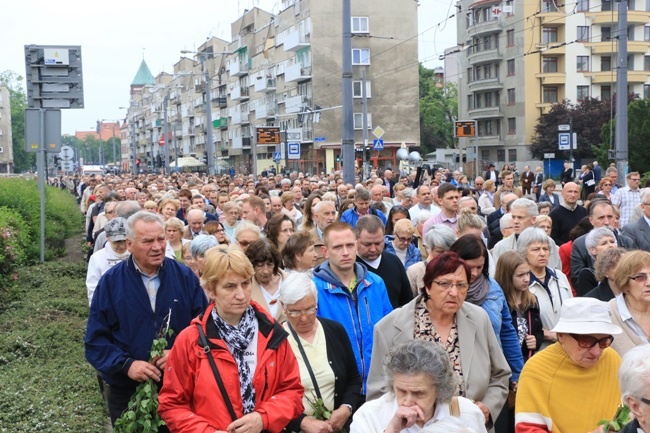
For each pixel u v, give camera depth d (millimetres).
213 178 35719
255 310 4766
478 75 72625
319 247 7895
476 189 20703
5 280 12219
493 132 72125
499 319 5609
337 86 69812
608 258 6031
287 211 14227
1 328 10359
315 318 5469
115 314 5496
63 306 11883
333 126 69875
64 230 21844
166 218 12516
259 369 4578
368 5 67250
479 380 4957
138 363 5219
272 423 4500
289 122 77188
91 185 28391
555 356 4352
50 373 8414
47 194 22625
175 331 5570
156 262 5508
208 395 4484
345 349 5488
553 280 6504
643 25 68438
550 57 67562
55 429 6652
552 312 6324
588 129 63656
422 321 5121
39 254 17406
